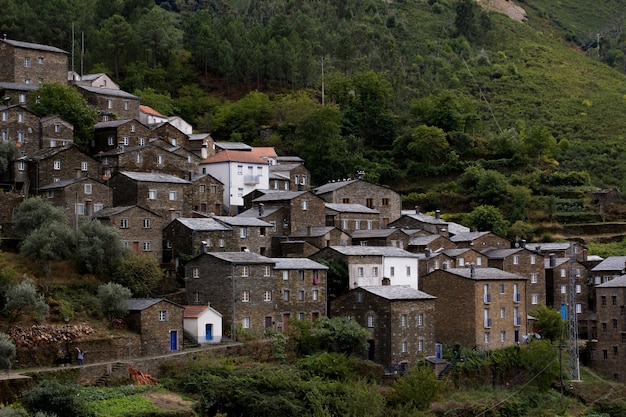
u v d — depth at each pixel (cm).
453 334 17125
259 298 15538
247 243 17500
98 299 14338
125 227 16500
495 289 17388
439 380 14975
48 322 13600
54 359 13050
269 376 13475
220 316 15062
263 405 12825
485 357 16638
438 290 17375
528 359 16812
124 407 11925
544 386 16650
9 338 12694
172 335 14338
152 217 16875
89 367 12662
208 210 19662
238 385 13175
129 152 18825
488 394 16000
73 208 17125
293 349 15250
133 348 13800
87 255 15138
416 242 19200
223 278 15325
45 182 17775
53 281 14688
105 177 18575
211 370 13425
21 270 14650
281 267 15925
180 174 19800
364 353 15662
